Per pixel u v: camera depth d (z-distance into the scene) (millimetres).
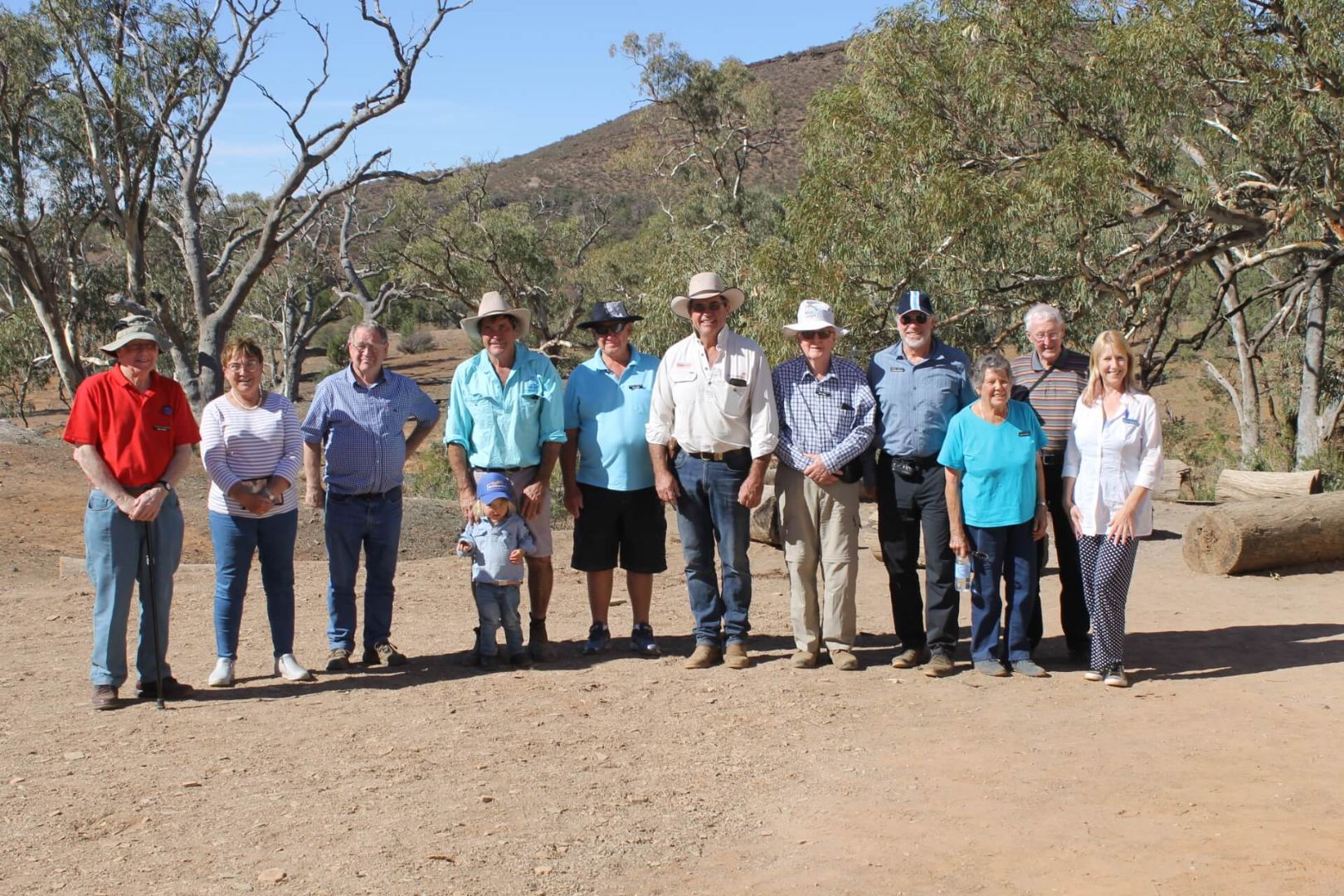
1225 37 18109
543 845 4289
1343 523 10281
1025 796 4711
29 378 46062
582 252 51188
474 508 7172
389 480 7246
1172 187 19656
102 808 4695
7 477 17047
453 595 10203
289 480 6852
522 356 7152
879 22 20000
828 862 4121
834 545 6934
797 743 5539
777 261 19906
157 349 6332
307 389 60250
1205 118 20125
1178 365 44719
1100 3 18812
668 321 25203
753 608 9250
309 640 8391
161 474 6402
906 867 4051
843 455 6695
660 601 9781
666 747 5512
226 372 6785
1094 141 18078
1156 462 6363
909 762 5223
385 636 7426
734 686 6645
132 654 8164
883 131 20234
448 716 6102
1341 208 18641
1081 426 6523
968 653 7449
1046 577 10445
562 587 10461
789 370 6953
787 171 76312
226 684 6852
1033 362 6945
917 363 6770
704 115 48625
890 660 7242
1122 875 3896
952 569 6789
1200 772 4945
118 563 6336
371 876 3996
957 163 19484
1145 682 6590
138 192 35344
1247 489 13953
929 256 19031
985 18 18812
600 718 6020
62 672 7457
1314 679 6492
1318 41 17359
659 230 46062
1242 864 3936
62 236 39969
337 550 7246
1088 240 18703
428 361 71000
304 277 50719
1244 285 35219
